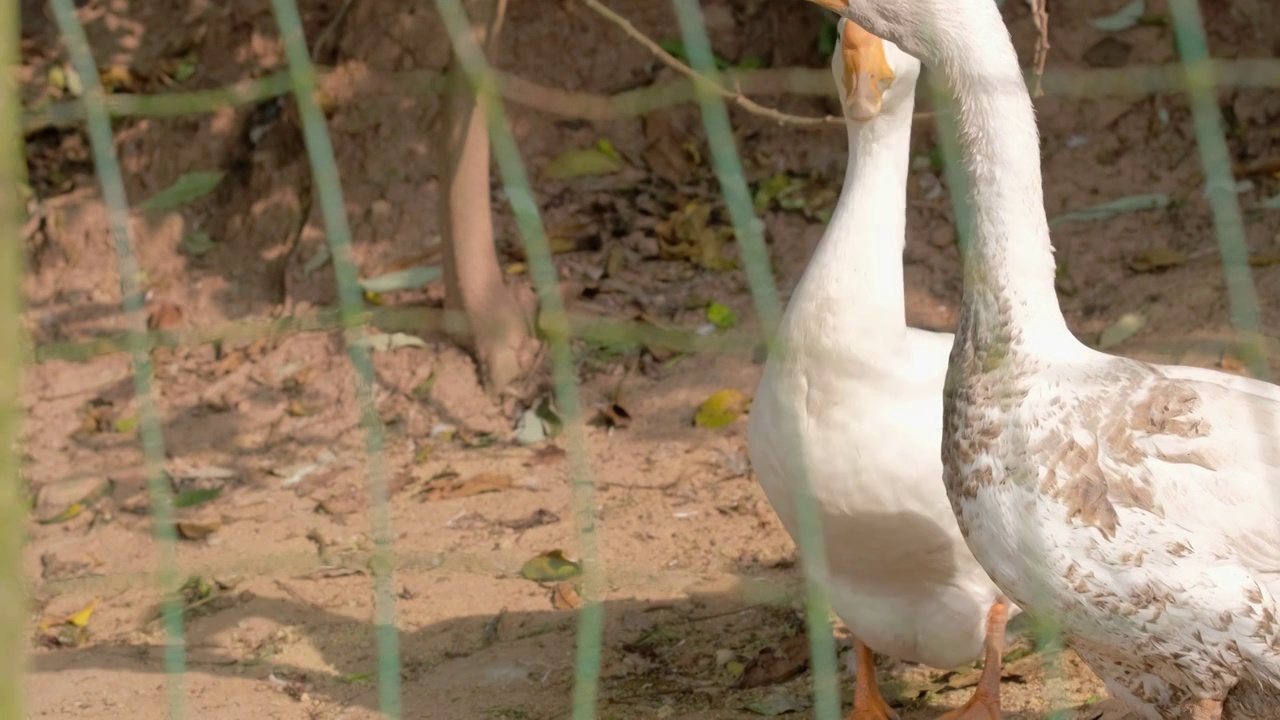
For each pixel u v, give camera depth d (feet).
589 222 33.37
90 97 12.86
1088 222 31.65
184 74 36.32
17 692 9.18
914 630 18.22
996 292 14.46
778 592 22.06
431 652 21.98
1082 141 33.17
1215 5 33.76
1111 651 14.61
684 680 20.71
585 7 35.55
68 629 23.54
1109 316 29.01
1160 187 32.09
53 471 28.89
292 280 33.04
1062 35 33.73
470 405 29.35
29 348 29.76
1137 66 33.17
